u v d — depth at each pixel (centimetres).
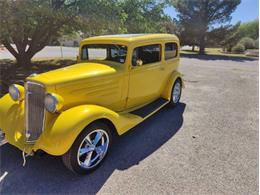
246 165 324
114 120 325
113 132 352
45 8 744
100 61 421
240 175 301
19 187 272
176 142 391
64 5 868
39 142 280
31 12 720
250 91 770
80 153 289
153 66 461
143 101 472
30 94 308
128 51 390
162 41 482
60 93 305
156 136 412
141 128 446
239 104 617
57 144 268
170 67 538
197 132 432
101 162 317
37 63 1261
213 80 969
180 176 297
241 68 1418
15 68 1058
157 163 326
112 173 302
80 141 283
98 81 350
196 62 1758
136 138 403
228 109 572
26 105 313
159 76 494
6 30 738
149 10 1174
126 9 1059
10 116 333
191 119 499
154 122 478
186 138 406
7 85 707
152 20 1170
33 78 308
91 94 345
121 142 387
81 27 959
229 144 387
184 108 574
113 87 378
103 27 907
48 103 285
